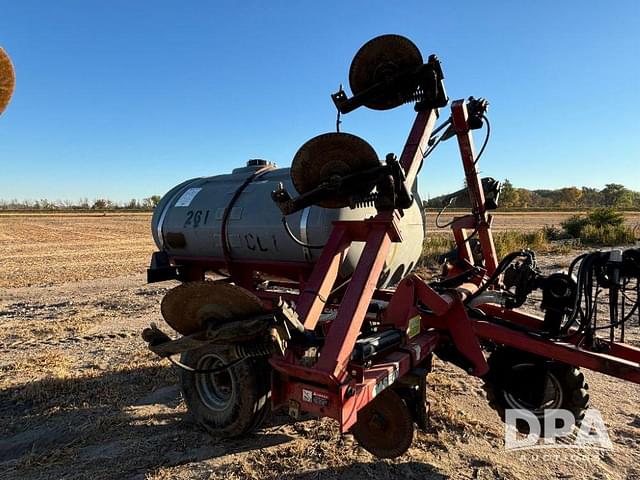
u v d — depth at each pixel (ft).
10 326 27.30
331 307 15.83
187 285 9.91
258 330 9.48
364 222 11.25
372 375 9.70
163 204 19.04
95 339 23.98
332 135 10.75
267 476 11.28
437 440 12.76
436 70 11.82
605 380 16.94
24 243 94.99
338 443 12.76
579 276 11.59
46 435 13.78
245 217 15.84
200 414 13.55
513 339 12.38
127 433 13.73
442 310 11.67
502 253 51.08
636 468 11.35
